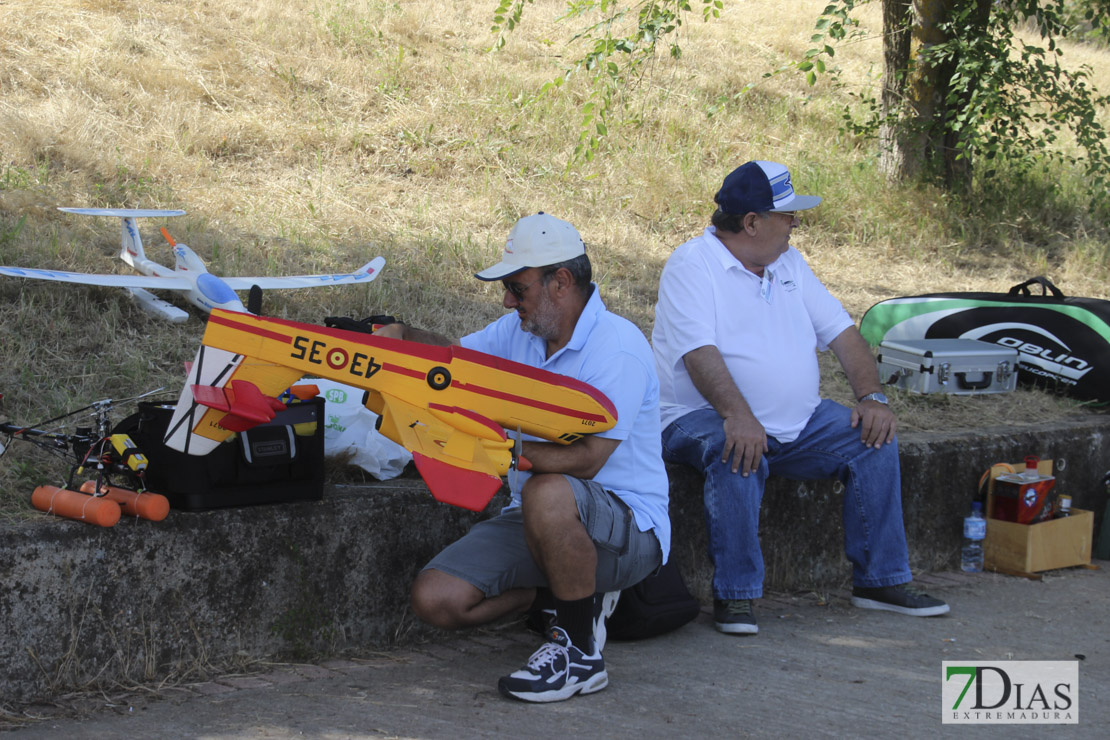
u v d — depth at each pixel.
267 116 8.48
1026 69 9.13
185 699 2.97
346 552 3.45
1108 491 5.23
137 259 5.42
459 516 3.71
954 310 6.18
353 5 10.99
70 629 2.96
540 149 8.91
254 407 2.82
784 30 13.93
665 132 9.70
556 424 3.00
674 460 4.13
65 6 9.42
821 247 8.34
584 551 3.06
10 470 3.32
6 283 4.96
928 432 5.14
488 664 3.41
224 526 3.19
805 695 3.20
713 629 3.90
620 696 3.12
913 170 9.52
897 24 9.55
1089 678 3.51
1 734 2.67
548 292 3.12
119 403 4.11
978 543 4.96
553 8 12.84
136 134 7.70
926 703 3.19
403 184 7.92
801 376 4.07
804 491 4.53
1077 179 10.34
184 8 10.05
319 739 2.70
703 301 3.96
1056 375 5.81
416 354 2.90
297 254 6.29
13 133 7.00
